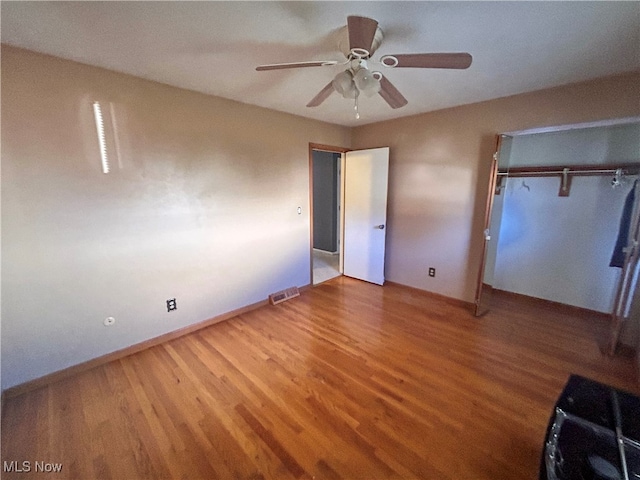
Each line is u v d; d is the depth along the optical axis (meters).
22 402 1.83
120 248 2.22
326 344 2.48
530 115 2.58
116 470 1.40
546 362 2.21
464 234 3.17
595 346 2.43
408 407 1.77
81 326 2.10
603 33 1.54
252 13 1.37
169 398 1.86
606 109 2.22
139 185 2.25
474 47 1.72
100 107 2.01
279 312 3.12
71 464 1.42
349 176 4.02
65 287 2.01
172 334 2.58
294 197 3.42
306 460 1.44
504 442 1.53
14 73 1.70
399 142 3.54
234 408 1.77
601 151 2.82
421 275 3.60
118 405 1.80
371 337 2.59
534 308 3.21
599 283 2.94
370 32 1.24
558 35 1.57
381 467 1.40
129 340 2.34
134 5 1.29
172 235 2.48
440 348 2.41
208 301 2.79
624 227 2.64
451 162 3.15
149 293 2.41
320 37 1.61
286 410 1.75
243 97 2.64
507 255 3.50
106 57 1.83
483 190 2.97
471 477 1.35
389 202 3.78
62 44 1.66
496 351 2.36
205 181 2.62
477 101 2.84
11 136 1.72
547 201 3.16
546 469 1.09
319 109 3.06
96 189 2.06
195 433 1.59
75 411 1.75
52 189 1.89
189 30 1.52
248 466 1.41
